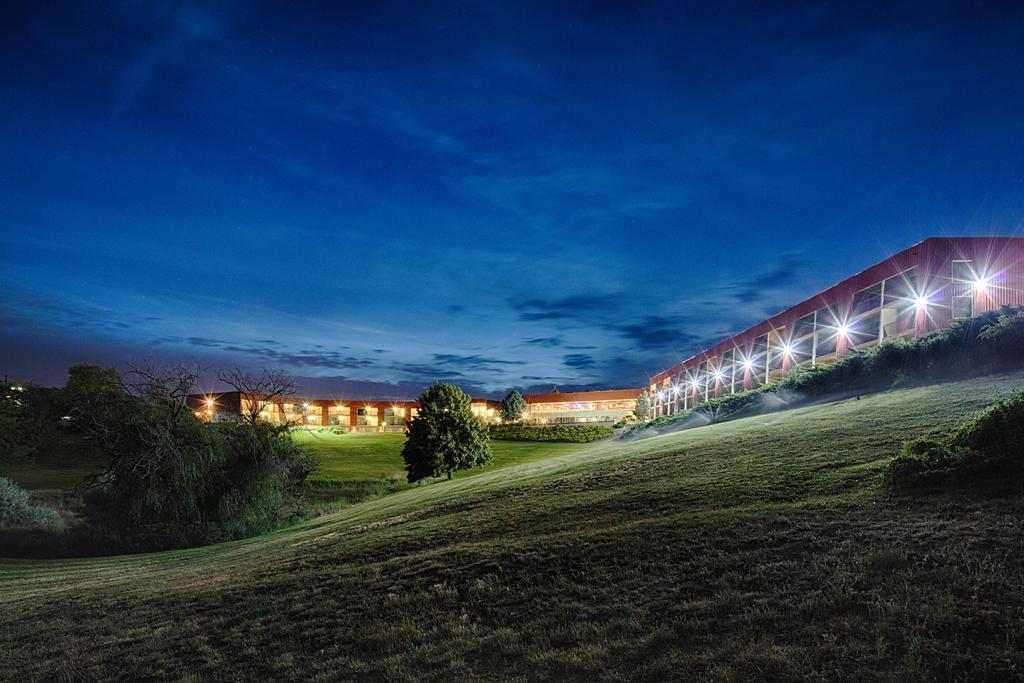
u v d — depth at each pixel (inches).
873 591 251.0
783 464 550.3
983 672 188.4
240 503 1278.3
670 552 361.4
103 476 1284.4
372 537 643.5
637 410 3981.3
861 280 1391.5
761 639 234.2
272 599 441.7
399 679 270.5
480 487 970.1
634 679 226.5
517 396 5157.5
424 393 1723.7
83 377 3201.3
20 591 679.7
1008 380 698.2
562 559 390.9
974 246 1152.8
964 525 305.0
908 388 884.0
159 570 763.4
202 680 314.7
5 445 2032.5
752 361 2011.6
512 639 286.8
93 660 370.6
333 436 4232.3
